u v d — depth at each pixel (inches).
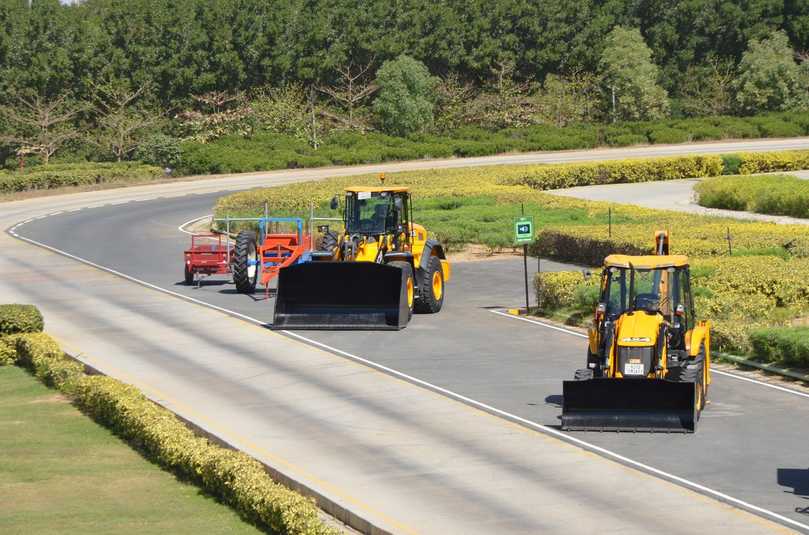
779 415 1780.3
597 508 1352.1
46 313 2780.5
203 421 1779.0
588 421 1697.8
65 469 1587.1
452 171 6092.5
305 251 3011.8
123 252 3951.8
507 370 2116.1
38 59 7731.3
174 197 5954.7
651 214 4040.4
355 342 2370.8
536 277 2751.0
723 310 2390.5
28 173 6432.1
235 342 2395.4
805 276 2559.1
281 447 1631.4
